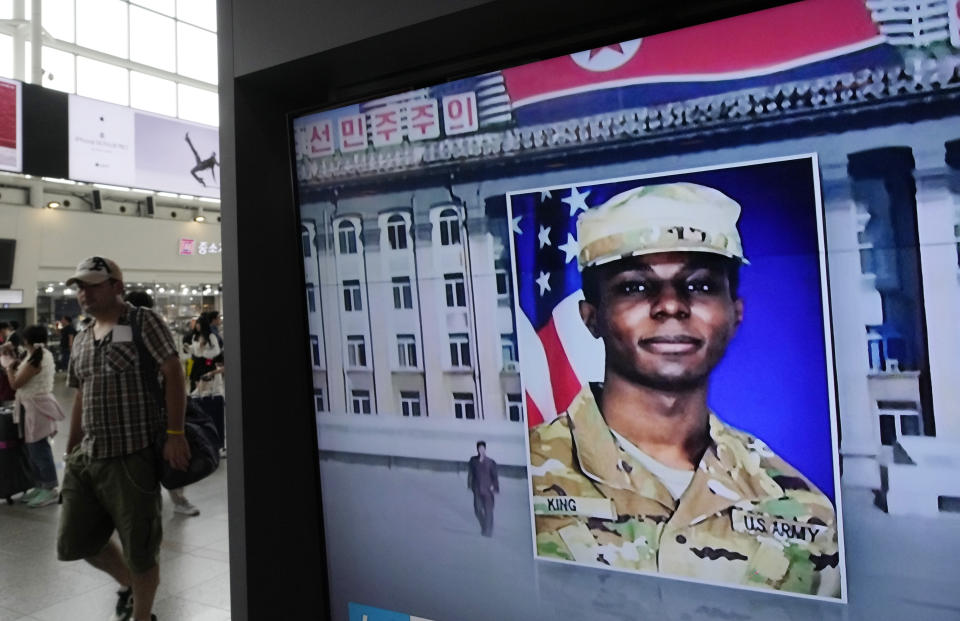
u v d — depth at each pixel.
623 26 1.41
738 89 1.30
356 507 1.77
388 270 1.69
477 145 1.56
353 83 1.74
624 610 1.46
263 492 1.70
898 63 1.19
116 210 14.90
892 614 1.22
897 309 1.19
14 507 4.75
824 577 1.27
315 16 1.57
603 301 1.44
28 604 3.07
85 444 2.53
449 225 1.60
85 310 2.55
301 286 1.81
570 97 1.45
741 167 1.30
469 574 1.63
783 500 1.29
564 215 1.47
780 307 1.28
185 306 16.73
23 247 13.38
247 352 1.68
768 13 1.28
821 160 1.24
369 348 1.73
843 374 1.24
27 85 7.02
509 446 1.56
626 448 1.43
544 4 1.36
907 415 1.19
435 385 1.64
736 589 1.34
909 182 1.19
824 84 1.24
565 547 1.51
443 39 1.51
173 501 4.45
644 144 1.39
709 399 1.35
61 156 7.32
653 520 1.42
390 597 1.74
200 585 3.24
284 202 1.82
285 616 1.75
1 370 5.28
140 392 2.53
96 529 2.63
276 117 1.81
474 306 1.58
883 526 1.22
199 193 8.88
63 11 11.46
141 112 8.20
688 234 1.35
